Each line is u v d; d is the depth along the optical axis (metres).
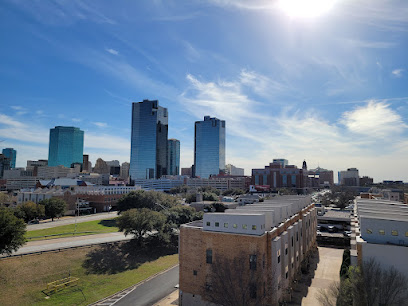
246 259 38.94
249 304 38.03
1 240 54.91
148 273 63.56
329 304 36.91
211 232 41.69
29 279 54.44
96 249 71.44
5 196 176.50
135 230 79.75
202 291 42.09
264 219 40.38
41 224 106.69
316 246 78.94
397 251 33.06
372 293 31.03
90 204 160.25
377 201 61.56
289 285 45.62
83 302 48.47
